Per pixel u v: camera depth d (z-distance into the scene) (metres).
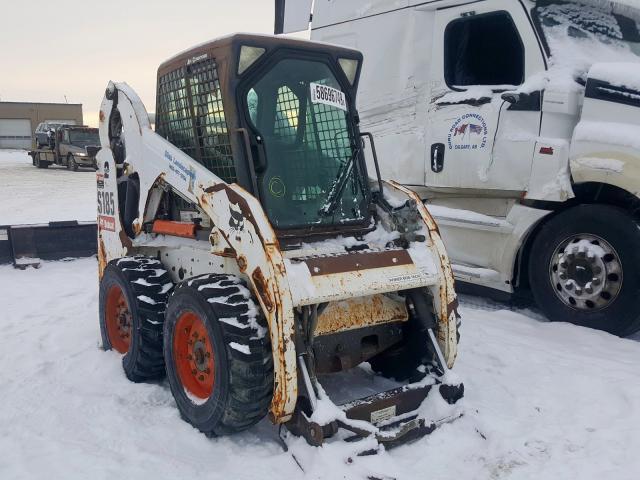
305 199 3.88
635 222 4.93
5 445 3.47
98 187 5.29
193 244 4.15
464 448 3.39
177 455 3.36
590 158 5.05
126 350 4.64
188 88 4.05
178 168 4.00
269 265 3.20
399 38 6.46
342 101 4.09
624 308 5.00
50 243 8.63
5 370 4.61
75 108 56.69
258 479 3.09
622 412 3.80
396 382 4.12
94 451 3.38
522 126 5.48
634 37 6.29
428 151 6.18
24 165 32.00
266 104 3.79
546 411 3.85
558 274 5.38
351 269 3.51
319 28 7.36
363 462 3.12
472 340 5.00
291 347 3.18
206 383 3.60
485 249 5.88
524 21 5.58
